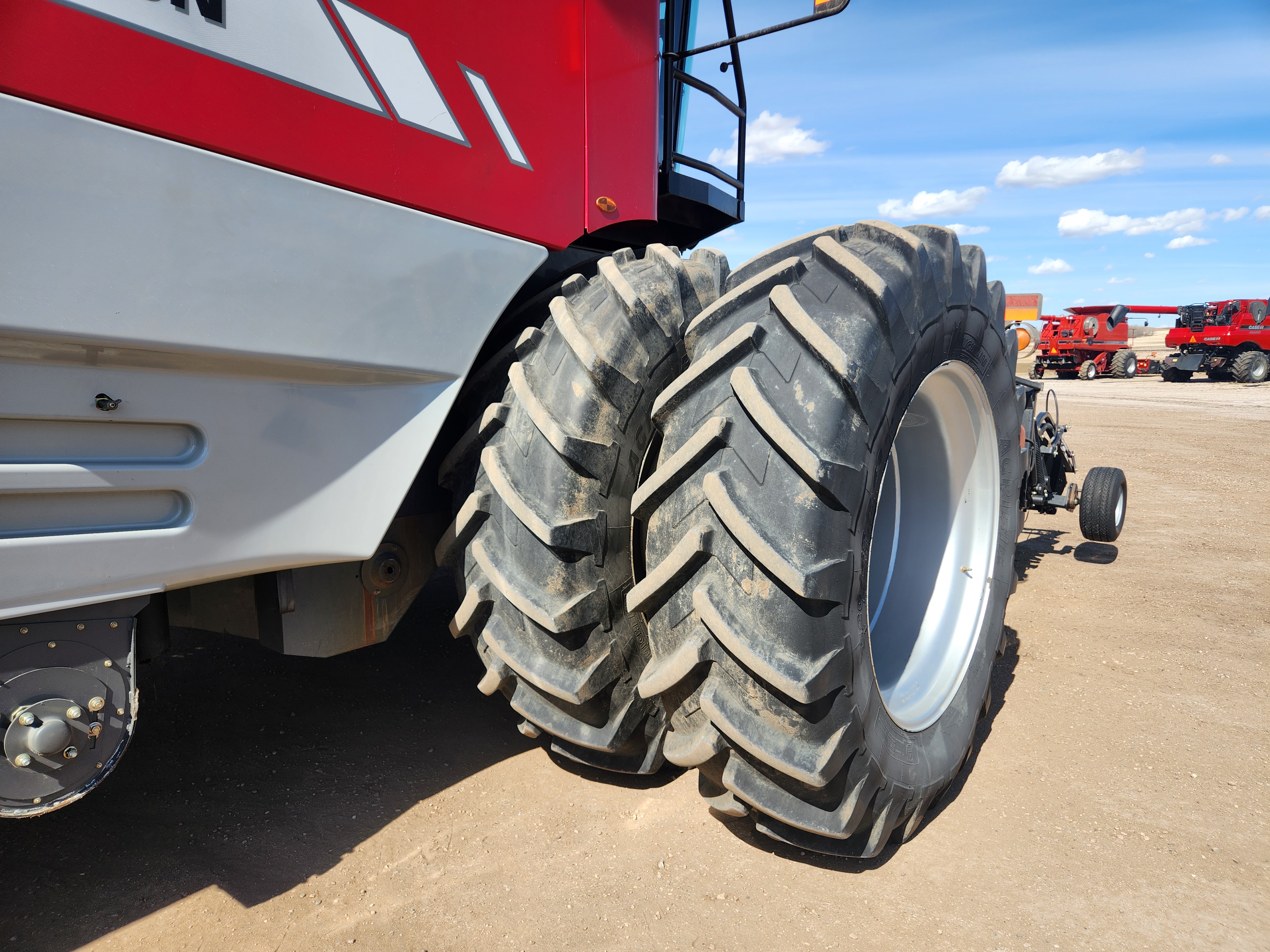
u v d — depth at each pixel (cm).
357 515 148
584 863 177
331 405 142
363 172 139
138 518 126
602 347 166
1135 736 248
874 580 238
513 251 165
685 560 149
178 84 116
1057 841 192
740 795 158
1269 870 182
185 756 217
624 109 189
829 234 170
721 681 152
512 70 162
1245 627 348
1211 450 989
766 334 153
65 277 107
